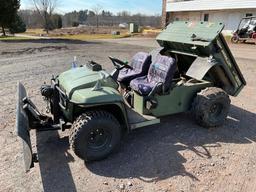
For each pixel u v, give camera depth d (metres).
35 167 3.51
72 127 3.50
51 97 3.79
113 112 3.85
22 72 8.37
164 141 4.24
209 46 4.36
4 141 4.09
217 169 3.57
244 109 5.75
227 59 4.70
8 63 9.75
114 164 3.62
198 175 3.43
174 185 3.24
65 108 3.64
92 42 19.19
